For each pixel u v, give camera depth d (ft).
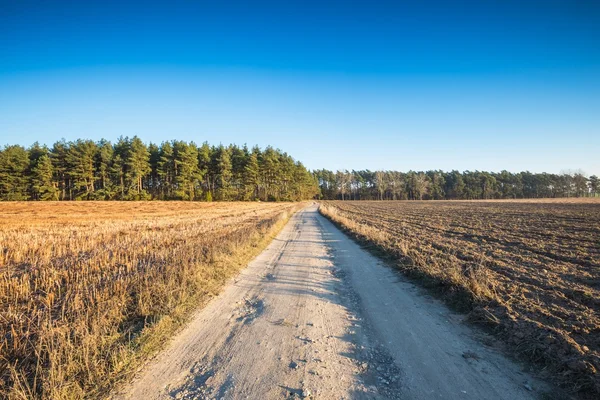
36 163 223.71
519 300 19.47
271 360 13.83
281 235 62.39
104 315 16.44
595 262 30.09
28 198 220.02
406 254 34.63
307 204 282.15
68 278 26.37
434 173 462.19
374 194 442.09
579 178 429.79
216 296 23.22
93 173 233.14
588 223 67.15
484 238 49.55
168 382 12.20
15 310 19.12
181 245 39.73
